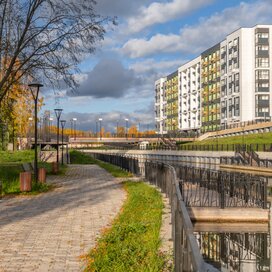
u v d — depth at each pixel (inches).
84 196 633.0
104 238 333.4
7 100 905.5
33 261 279.4
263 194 535.2
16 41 789.9
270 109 3339.1
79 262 276.8
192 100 4574.3
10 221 423.2
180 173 781.9
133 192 641.0
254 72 3356.3
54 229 383.6
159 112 5713.6
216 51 3929.6
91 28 813.9
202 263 119.2
